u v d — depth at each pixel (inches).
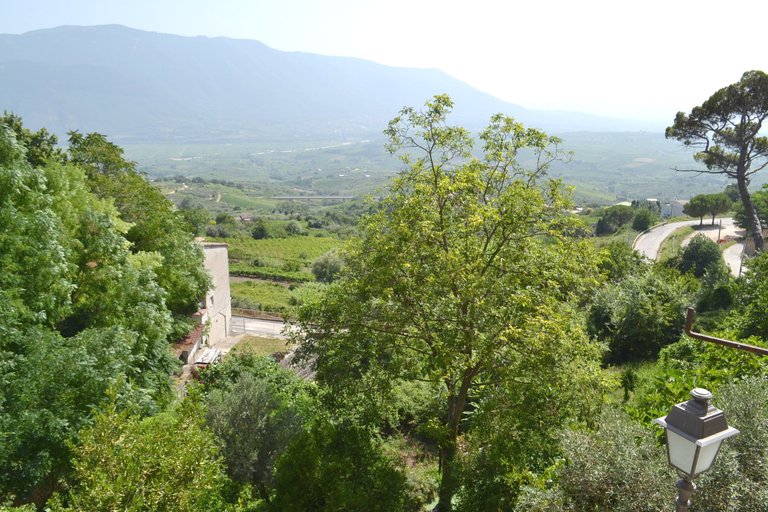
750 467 273.7
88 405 466.9
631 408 432.1
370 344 576.4
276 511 441.1
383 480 449.4
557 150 590.6
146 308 758.5
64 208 719.1
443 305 539.8
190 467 322.3
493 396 530.9
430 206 595.5
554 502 296.2
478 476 479.5
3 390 440.8
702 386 404.8
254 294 2187.5
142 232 1040.2
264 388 589.3
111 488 279.7
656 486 269.6
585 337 549.6
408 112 596.4
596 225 3442.4
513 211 555.5
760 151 1391.5
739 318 711.7
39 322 556.1
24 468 414.6
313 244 3447.3
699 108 1395.2
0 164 559.5
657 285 969.5
